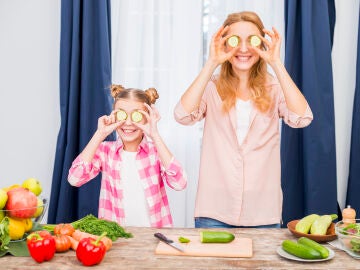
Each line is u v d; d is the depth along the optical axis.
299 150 2.95
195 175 3.01
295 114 1.90
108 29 2.90
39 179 3.17
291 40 2.81
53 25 3.07
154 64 2.97
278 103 2.01
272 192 1.97
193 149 2.99
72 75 2.87
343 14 3.02
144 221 1.99
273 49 1.88
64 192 2.87
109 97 2.87
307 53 2.80
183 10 2.93
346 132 3.09
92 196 2.91
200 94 1.91
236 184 1.94
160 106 2.98
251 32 1.92
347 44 3.04
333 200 2.89
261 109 1.95
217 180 1.98
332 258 1.39
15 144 3.15
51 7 3.06
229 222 1.95
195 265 1.33
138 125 1.89
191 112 1.93
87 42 2.84
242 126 1.97
